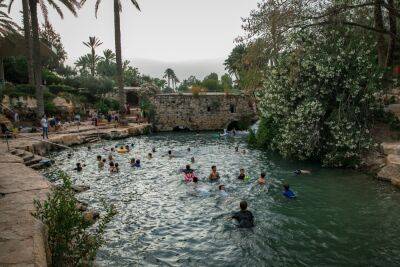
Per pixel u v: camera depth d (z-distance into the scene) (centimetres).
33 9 3038
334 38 1756
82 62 8019
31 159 2000
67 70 6147
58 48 6144
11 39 3731
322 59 1744
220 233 1056
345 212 1177
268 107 2098
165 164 2159
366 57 1733
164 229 1098
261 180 1596
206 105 4422
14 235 699
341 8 1143
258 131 2852
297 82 1867
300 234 1023
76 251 740
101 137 3278
